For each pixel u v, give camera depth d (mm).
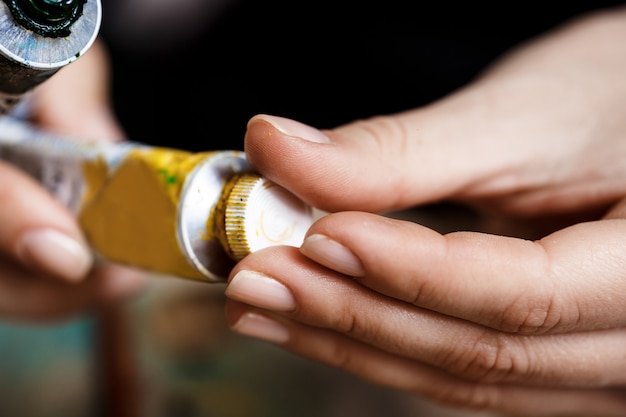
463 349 240
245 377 392
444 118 273
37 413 361
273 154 230
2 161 298
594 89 293
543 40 332
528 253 227
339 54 491
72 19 205
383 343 241
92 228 272
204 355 404
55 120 377
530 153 283
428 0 505
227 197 234
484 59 491
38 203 285
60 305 352
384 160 246
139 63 506
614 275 228
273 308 236
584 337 240
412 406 384
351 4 499
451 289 225
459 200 297
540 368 243
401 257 222
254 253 232
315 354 258
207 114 497
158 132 507
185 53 506
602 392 283
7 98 219
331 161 235
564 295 228
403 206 257
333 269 228
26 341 409
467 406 271
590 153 289
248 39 498
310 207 242
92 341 401
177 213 235
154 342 407
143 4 500
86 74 406
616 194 293
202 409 369
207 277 238
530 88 291
